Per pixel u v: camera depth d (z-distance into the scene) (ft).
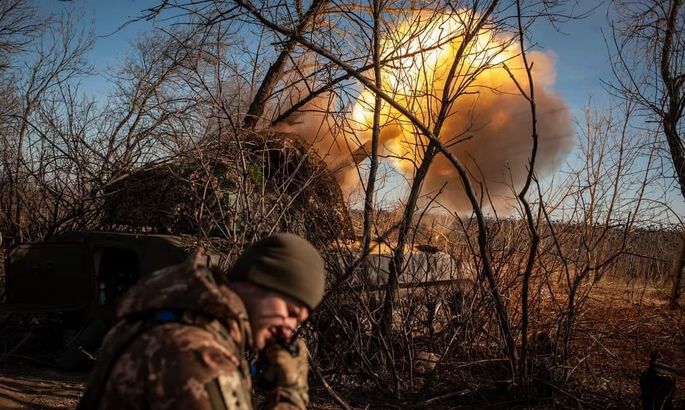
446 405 17.84
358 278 18.93
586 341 22.34
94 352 20.52
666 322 24.54
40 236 29.96
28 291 20.92
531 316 20.31
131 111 28.35
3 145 34.06
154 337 5.28
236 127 20.13
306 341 18.63
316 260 6.20
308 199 19.90
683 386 20.03
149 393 5.09
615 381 19.53
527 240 20.52
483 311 19.42
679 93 23.04
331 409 17.25
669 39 23.41
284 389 6.34
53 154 29.94
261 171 20.42
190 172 20.59
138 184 21.57
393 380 18.22
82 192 27.22
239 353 5.62
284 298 6.00
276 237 6.13
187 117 25.73
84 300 20.81
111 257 21.27
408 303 19.69
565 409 17.76
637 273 30.48
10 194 31.81
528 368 18.92
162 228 20.85
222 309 5.45
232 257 18.51
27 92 34.73
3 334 23.22
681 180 22.52
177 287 5.53
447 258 20.59
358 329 18.40
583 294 20.65
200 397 5.01
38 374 19.75
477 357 19.76
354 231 21.56
